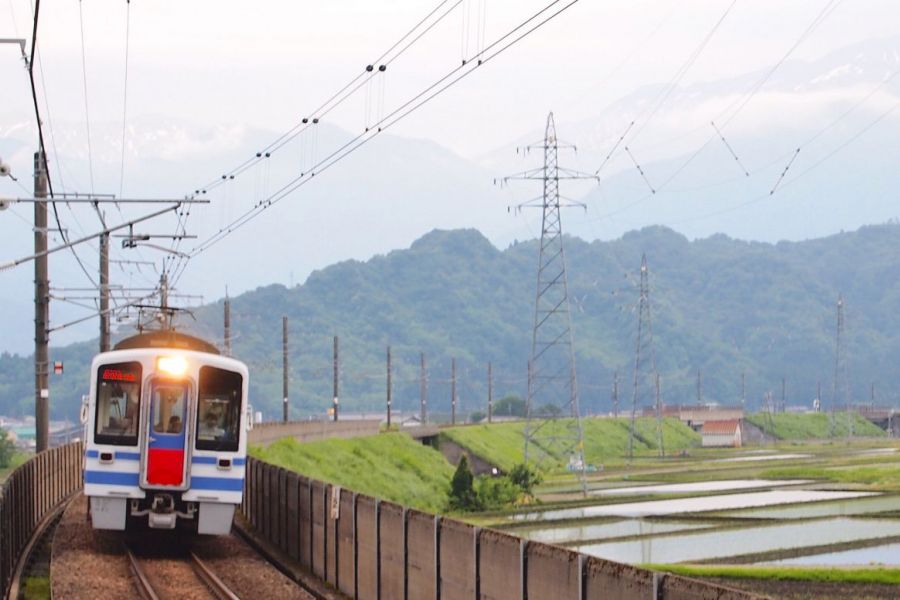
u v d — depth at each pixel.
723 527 98.38
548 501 133.62
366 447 170.50
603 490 148.00
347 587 45.59
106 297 92.19
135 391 51.50
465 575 34.03
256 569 50.84
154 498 51.28
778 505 117.50
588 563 27.53
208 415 52.09
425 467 176.75
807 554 80.50
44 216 77.81
